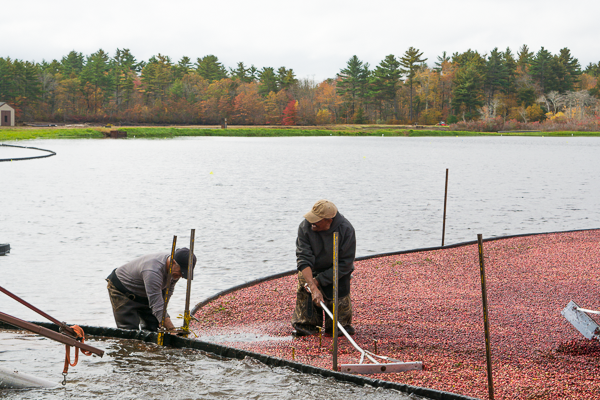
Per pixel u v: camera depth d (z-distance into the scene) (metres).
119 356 5.59
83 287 9.48
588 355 5.93
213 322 7.53
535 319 7.29
